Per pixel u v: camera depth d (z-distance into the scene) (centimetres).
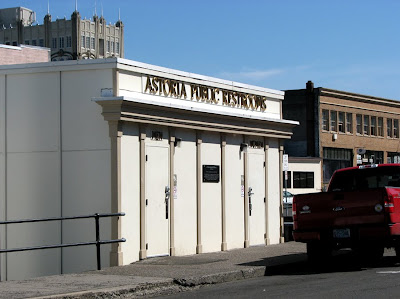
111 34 16400
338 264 1695
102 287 1185
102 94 1720
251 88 2203
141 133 1750
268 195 2250
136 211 1736
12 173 1827
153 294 1227
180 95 1908
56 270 1766
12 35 16162
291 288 1209
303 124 5634
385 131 6178
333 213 1530
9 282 1262
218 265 1562
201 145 1973
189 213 1922
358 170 1731
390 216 1480
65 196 1761
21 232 1808
